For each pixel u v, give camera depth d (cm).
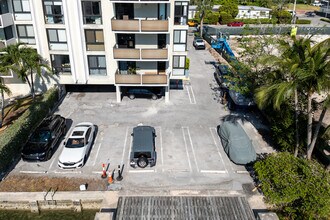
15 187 1959
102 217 1642
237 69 2842
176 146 2411
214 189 1970
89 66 3044
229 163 2225
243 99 2845
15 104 3003
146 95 3209
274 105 1873
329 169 2061
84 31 2862
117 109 2973
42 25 2803
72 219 1836
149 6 2848
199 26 6481
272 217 1662
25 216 1859
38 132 2289
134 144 2200
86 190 1941
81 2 2741
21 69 2734
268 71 2602
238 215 1727
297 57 1823
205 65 4344
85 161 2200
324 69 1716
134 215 1709
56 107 2991
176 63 3131
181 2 2850
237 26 6975
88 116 2833
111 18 2770
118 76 2908
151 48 2939
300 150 2227
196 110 2998
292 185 1717
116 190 1945
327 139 2117
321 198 1647
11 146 2181
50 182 2006
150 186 1983
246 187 1992
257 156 2281
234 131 2333
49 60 2969
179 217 1708
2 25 2703
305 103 2211
